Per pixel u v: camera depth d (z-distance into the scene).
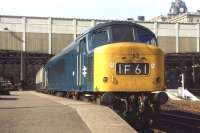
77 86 23.52
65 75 28.27
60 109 18.81
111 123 15.03
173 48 76.00
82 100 25.22
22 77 76.19
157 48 20.50
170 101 38.16
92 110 18.16
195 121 22.00
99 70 19.94
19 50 72.88
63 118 16.02
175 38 76.00
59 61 31.92
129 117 20.17
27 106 20.78
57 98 29.70
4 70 101.62
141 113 20.14
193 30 76.69
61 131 13.48
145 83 20.08
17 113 17.56
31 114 17.17
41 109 18.98
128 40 20.94
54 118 16.02
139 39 21.14
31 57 73.88
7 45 72.56
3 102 24.41
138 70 20.03
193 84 71.94
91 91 20.86
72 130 13.66
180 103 35.16
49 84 39.78
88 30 21.62
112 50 19.84
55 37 73.88
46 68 44.69
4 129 13.73
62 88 30.00
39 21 73.62
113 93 19.83
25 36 73.06
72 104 21.19
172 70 73.19
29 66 97.75
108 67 19.78
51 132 13.32
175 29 76.00
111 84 19.73
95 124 14.78
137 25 21.31
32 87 87.88
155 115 20.72
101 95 20.66
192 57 70.12
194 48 76.69
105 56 19.81
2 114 17.25
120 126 14.48
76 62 23.84
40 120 15.53
